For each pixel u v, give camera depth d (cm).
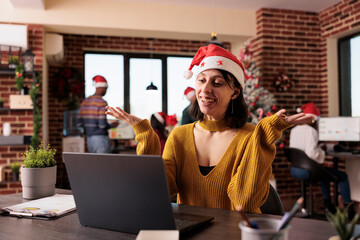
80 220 103
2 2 442
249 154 122
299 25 523
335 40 524
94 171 97
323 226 97
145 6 484
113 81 601
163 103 617
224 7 506
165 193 87
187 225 94
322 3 495
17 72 424
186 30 497
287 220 65
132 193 92
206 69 135
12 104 430
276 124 119
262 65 506
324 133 445
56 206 122
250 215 109
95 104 469
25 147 450
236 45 585
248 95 448
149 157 87
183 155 139
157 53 615
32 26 452
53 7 454
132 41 595
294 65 520
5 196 146
